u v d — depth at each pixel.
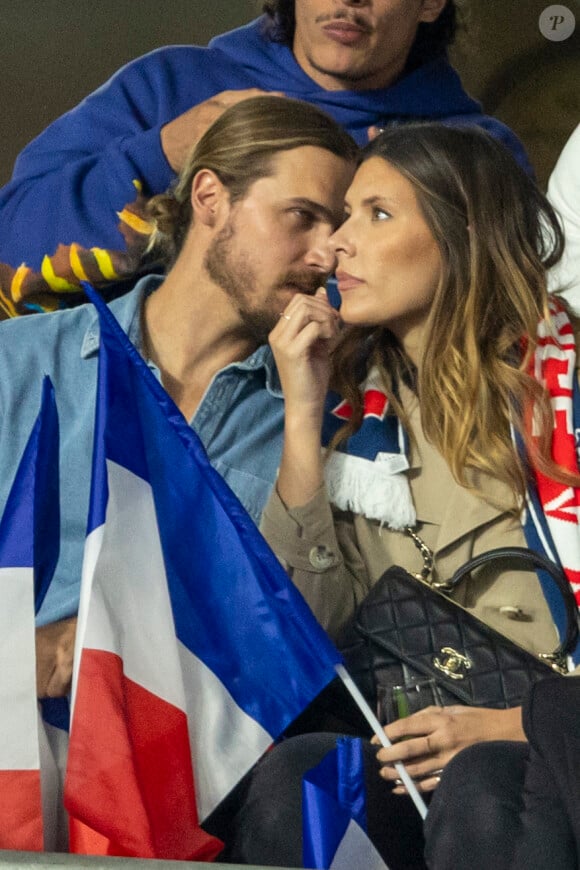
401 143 6.89
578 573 6.35
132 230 7.84
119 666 4.87
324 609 6.28
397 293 6.70
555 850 4.42
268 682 5.13
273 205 7.38
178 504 5.19
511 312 6.75
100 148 8.09
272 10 8.09
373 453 6.64
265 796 5.36
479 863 4.61
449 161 6.79
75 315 7.43
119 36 8.36
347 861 4.80
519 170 6.94
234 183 7.44
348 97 7.96
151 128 8.09
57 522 5.29
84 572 5.00
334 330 6.68
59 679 5.83
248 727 5.11
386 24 7.91
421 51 8.08
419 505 6.59
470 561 6.37
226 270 7.38
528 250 6.83
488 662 6.09
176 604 5.15
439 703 6.05
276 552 6.30
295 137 7.44
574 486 6.46
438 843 4.74
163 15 8.34
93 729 4.77
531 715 4.61
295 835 5.27
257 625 5.15
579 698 4.61
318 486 6.41
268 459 7.19
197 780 5.06
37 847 4.89
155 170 7.90
